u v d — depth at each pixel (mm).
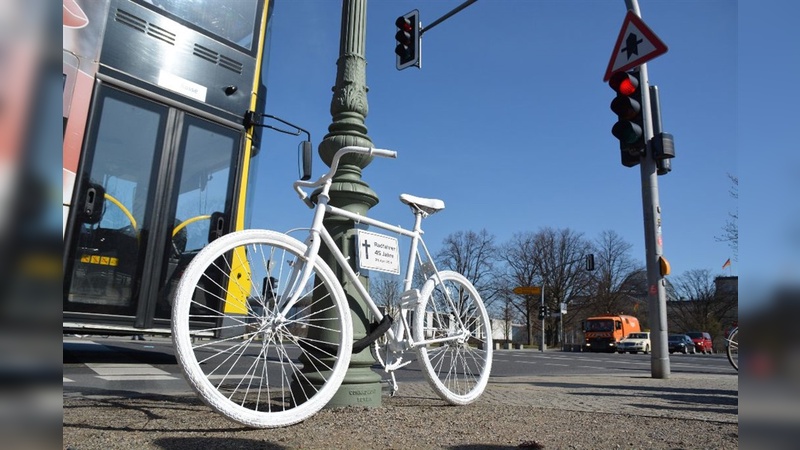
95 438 2758
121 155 6680
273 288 3406
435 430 3207
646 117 8852
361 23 4680
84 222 6305
